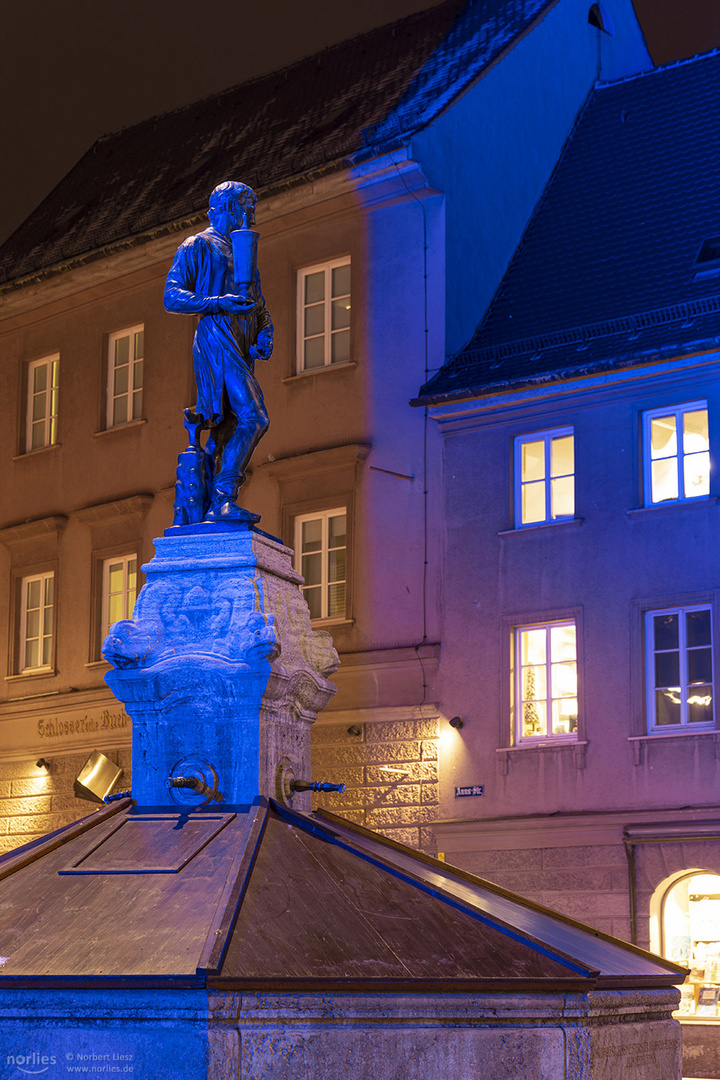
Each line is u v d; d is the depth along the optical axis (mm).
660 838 20828
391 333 25000
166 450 27766
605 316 23281
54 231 30891
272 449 26078
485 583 23234
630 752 21406
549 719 22469
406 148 24234
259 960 6137
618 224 25281
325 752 24375
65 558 29062
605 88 28844
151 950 6168
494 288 25547
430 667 23578
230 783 7938
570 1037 6652
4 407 30719
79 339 29562
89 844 7457
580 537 22344
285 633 8250
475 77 25766
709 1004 20328
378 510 24562
